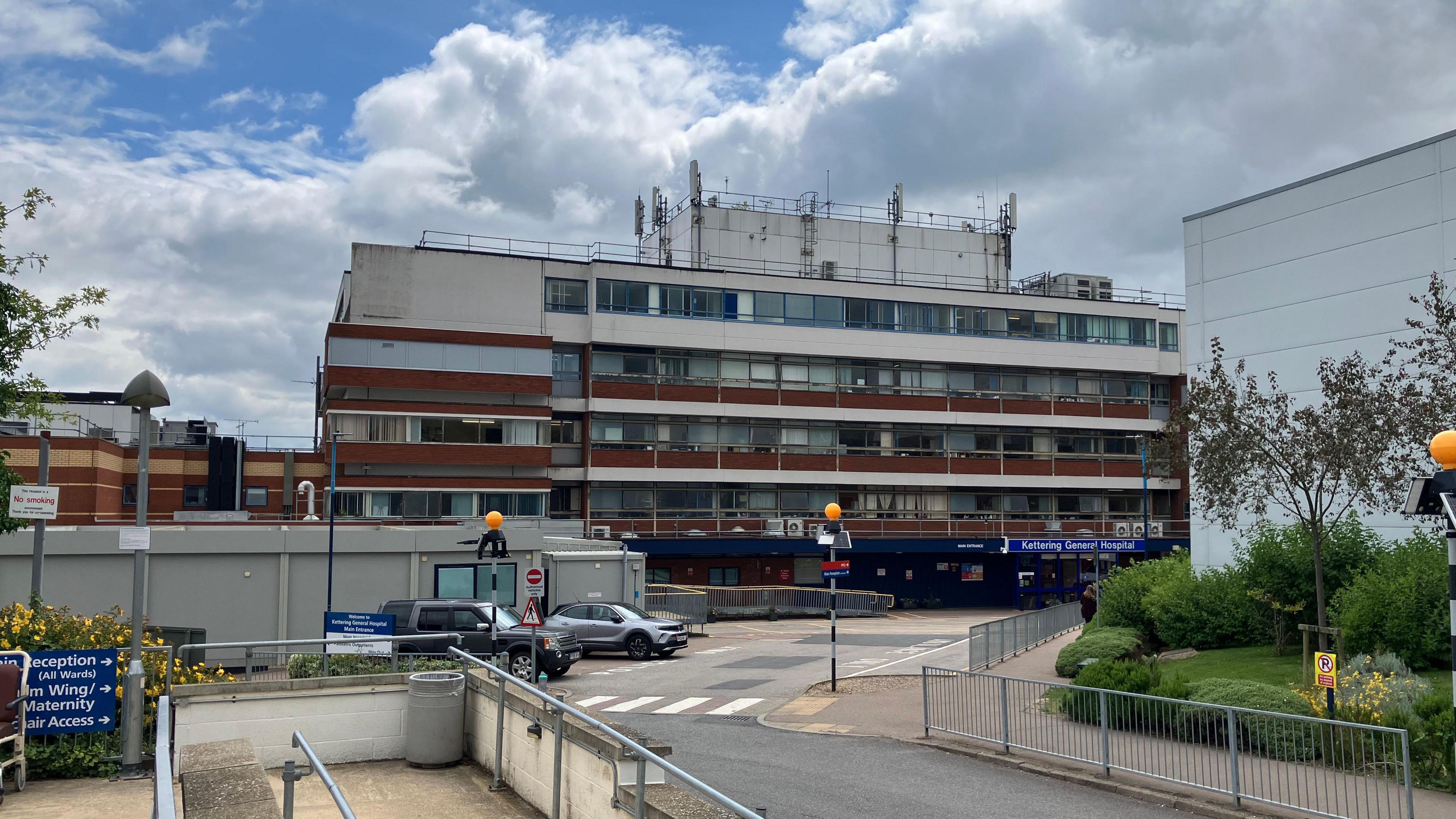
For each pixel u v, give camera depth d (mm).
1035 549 59156
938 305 64188
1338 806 11859
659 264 69312
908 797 13617
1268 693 15867
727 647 36031
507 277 56125
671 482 58156
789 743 17875
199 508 51688
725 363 59969
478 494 53438
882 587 62531
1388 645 20250
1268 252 31344
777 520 58219
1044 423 65312
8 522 18734
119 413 60750
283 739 13273
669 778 10570
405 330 52406
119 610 17469
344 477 51531
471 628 26109
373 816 10977
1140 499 68312
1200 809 12820
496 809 11336
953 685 17875
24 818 10844
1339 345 29109
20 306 19609
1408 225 27641
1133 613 29047
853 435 62062
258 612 29062
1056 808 13094
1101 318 67625
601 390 56656
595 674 28391
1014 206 72250
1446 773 13078
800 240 66812
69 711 12789
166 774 6938
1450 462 11016
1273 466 21953
